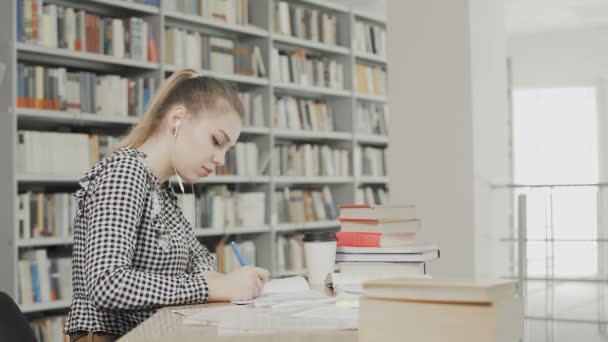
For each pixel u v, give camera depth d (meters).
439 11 3.96
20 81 3.68
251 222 4.92
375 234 1.75
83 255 1.48
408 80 4.05
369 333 0.92
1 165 3.65
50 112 3.77
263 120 5.08
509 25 8.00
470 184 3.84
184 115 1.55
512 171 8.38
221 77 4.72
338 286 1.59
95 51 4.01
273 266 5.02
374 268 1.75
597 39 8.15
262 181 4.98
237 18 4.93
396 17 4.10
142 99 4.25
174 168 1.59
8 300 1.18
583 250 8.09
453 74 3.91
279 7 5.24
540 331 4.64
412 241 1.83
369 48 6.09
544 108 8.54
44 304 3.70
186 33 4.55
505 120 4.31
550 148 8.52
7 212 3.62
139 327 1.15
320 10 5.83
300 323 1.15
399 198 4.05
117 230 1.39
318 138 5.82
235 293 1.43
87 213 1.45
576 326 4.81
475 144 3.86
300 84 5.36
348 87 5.81
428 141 3.97
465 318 0.86
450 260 3.87
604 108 8.16
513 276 4.16
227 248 4.80
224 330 1.10
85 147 3.93
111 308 1.36
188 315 1.26
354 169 5.81
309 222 5.39
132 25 4.19
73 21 3.91
